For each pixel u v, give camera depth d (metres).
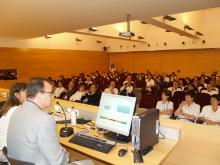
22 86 2.29
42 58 10.48
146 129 1.79
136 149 1.75
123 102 2.07
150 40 12.19
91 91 5.68
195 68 11.28
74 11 4.08
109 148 1.85
